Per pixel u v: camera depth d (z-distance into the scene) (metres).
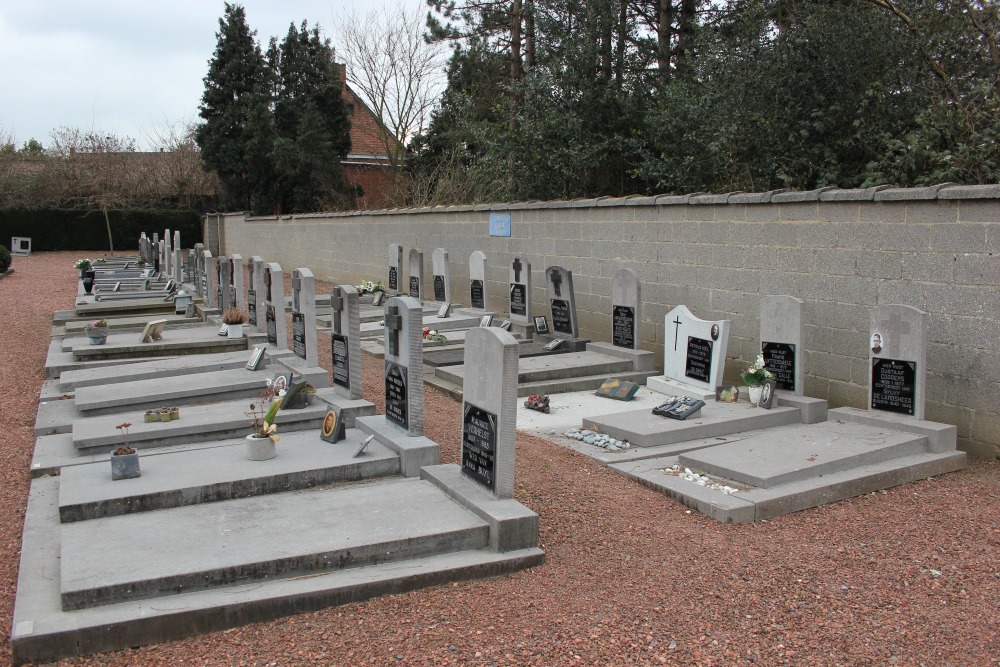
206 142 36.50
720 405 9.03
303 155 34.25
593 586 5.06
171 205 40.06
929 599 4.96
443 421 8.81
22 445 7.86
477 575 5.14
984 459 7.64
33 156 40.34
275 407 6.81
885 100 13.89
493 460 5.78
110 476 6.25
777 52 14.45
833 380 9.14
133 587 4.57
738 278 10.31
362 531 5.32
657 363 11.84
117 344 11.43
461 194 25.58
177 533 5.34
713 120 15.59
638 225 11.97
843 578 5.23
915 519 6.23
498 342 5.64
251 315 12.66
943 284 7.88
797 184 14.59
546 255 14.23
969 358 7.71
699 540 5.82
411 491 6.15
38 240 36.34
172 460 6.68
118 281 21.53
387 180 36.06
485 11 25.02
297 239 27.48
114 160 39.28
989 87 12.07
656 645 4.36
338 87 36.75
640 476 6.99
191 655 4.27
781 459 6.99
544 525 5.99
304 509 5.78
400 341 7.06
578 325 13.52
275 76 36.75
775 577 5.23
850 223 8.78
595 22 20.25
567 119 19.84
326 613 4.69
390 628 4.50
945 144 12.36
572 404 9.83
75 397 8.57
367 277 22.38
